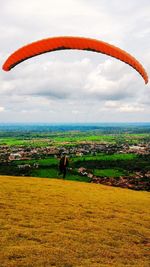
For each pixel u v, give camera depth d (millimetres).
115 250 14031
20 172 103438
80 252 13344
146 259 13555
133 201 23828
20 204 19094
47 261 12180
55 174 99938
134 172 108688
